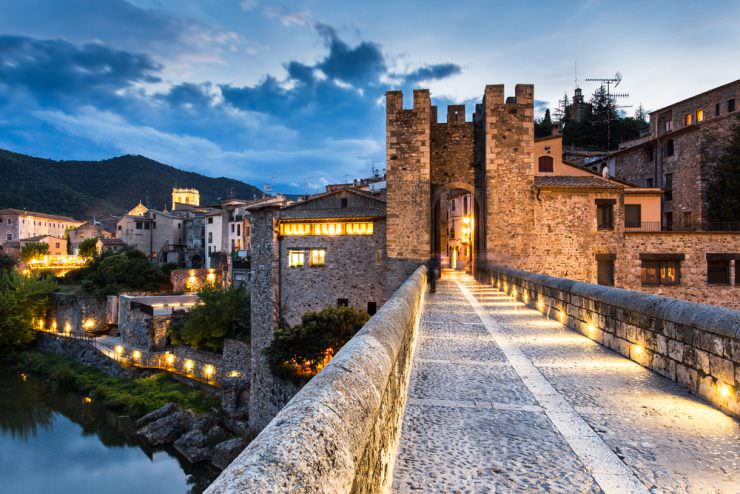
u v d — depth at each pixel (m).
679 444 5.58
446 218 53.84
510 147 32.34
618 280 33.19
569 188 32.75
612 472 4.86
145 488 29.31
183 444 33.78
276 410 32.72
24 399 45.81
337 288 37.81
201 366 43.94
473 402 7.15
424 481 4.68
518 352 10.60
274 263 38.09
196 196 140.62
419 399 7.30
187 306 55.31
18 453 34.69
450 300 21.00
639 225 36.34
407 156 32.81
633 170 48.78
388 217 32.88
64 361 55.78
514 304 19.56
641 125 75.94
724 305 33.53
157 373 47.81
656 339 8.82
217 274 71.06
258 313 38.91
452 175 34.38
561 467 4.98
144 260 73.06
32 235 104.44
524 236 32.25
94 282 69.12
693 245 33.53
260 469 1.94
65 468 32.22
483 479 4.72
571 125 77.25
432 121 35.06
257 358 38.16
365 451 3.12
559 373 8.82
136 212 118.94
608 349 10.92
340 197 44.12
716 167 40.31
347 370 3.68
